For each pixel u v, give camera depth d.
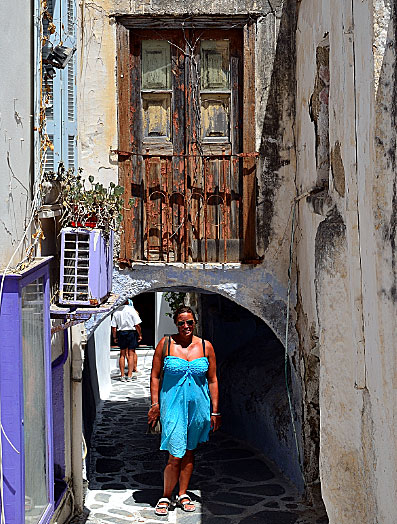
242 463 11.12
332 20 6.93
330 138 6.93
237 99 9.66
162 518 9.03
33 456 5.46
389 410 5.06
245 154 9.52
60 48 7.05
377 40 5.16
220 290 9.62
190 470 9.40
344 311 6.18
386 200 5.05
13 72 6.00
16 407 4.94
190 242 9.70
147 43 9.62
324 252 6.45
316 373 9.09
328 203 6.81
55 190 7.36
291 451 10.27
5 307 4.94
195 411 9.17
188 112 9.63
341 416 6.20
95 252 7.29
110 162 9.53
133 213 9.64
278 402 11.03
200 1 9.41
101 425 13.70
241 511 9.23
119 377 18.83
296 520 8.92
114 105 9.51
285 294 9.63
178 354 9.26
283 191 9.59
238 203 9.70
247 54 9.52
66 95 8.19
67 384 8.78
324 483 6.46
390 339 4.99
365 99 5.45
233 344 13.97
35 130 6.73
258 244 9.60
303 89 8.98
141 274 9.58
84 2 9.42
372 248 5.33
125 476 10.68
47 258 6.04
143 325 26.36
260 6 9.46
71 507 8.91
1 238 5.62
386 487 5.17
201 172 9.66
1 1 5.63
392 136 4.96
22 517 4.98
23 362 5.13
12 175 5.96
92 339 14.78
